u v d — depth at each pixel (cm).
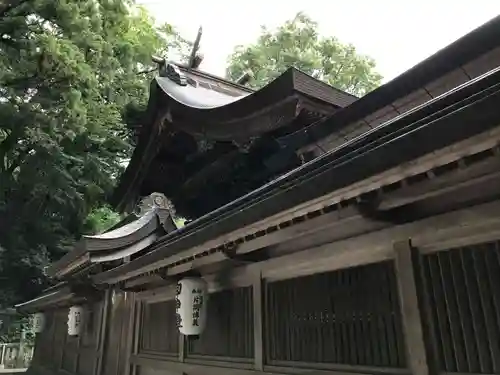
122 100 1289
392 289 254
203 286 468
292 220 255
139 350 648
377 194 213
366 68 2345
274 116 465
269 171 578
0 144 1311
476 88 154
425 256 237
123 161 1762
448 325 220
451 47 311
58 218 1812
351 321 281
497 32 284
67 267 727
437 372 219
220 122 531
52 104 1046
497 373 196
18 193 1653
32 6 1012
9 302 1716
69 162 1566
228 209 317
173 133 664
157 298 612
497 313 200
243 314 403
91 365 820
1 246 1667
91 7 1047
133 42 1375
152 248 553
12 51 976
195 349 486
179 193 759
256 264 386
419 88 352
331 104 446
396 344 247
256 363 364
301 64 2194
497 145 146
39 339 1455
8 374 1446
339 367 283
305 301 325
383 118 398
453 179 187
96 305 869
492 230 203
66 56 924
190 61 880
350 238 284
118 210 864
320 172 218
